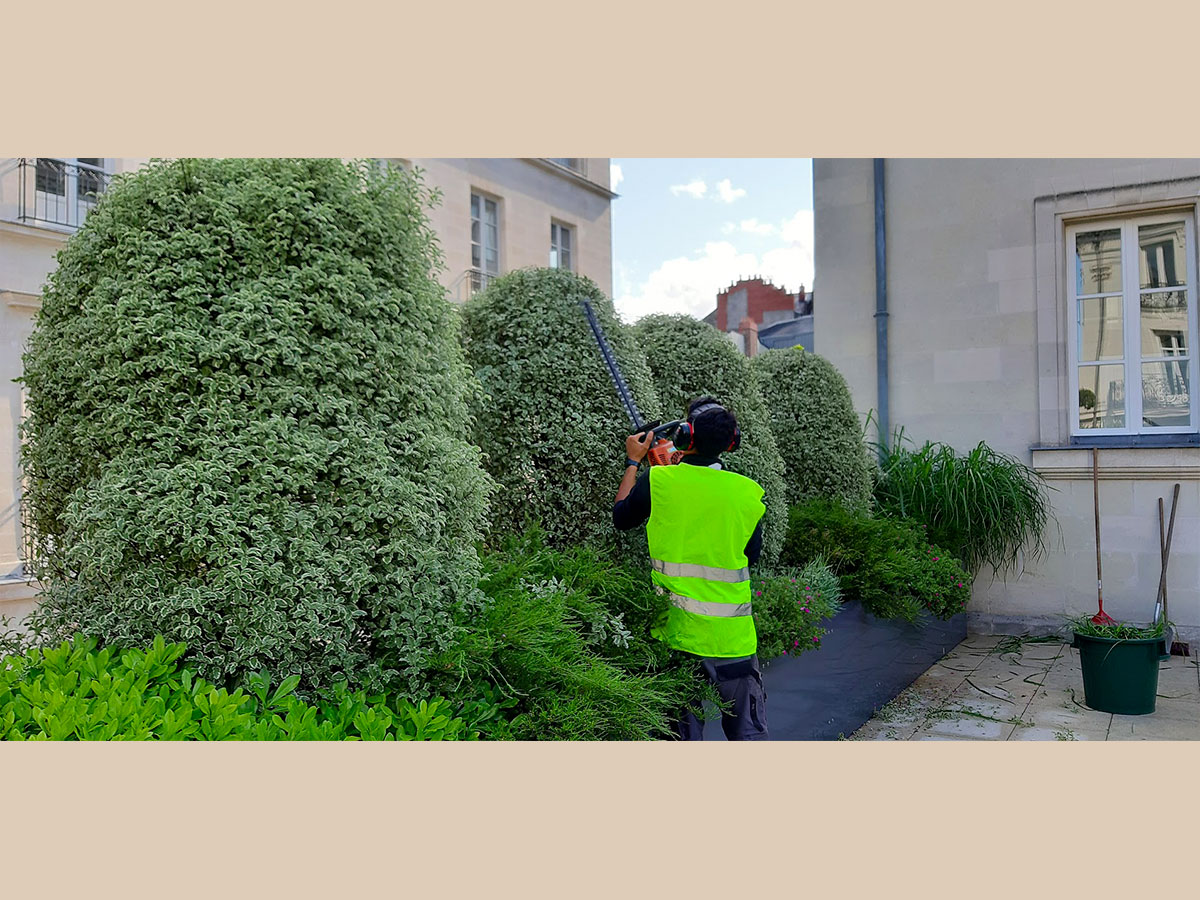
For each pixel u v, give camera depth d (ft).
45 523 8.70
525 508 11.09
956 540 21.54
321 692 7.50
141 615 7.64
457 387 9.20
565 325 11.49
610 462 11.05
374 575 7.88
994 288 23.40
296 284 7.95
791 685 12.30
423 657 7.74
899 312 24.63
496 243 39.55
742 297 68.80
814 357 20.25
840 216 25.66
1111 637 15.71
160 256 7.95
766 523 14.25
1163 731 14.55
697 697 9.46
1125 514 21.61
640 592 9.89
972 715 15.67
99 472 8.09
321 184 8.47
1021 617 22.80
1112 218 22.22
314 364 7.86
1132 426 22.04
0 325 21.31
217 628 7.50
